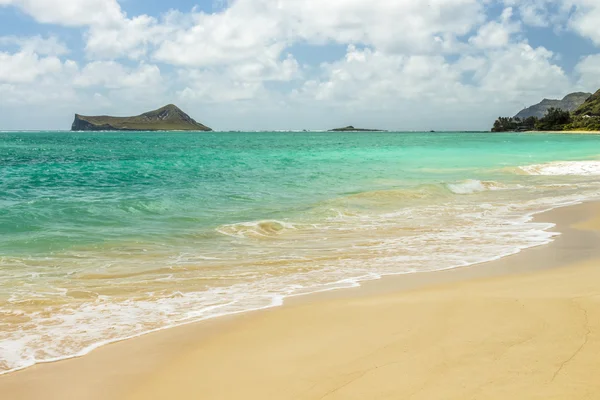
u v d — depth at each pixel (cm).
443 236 1155
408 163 3331
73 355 505
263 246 1054
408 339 507
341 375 431
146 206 1488
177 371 462
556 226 1277
